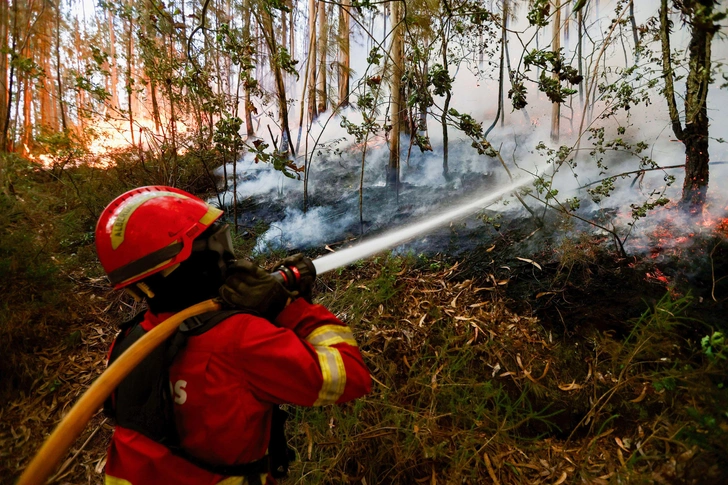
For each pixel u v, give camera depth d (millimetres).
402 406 2455
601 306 2734
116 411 1193
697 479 1619
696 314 2480
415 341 2822
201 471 1160
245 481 1208
